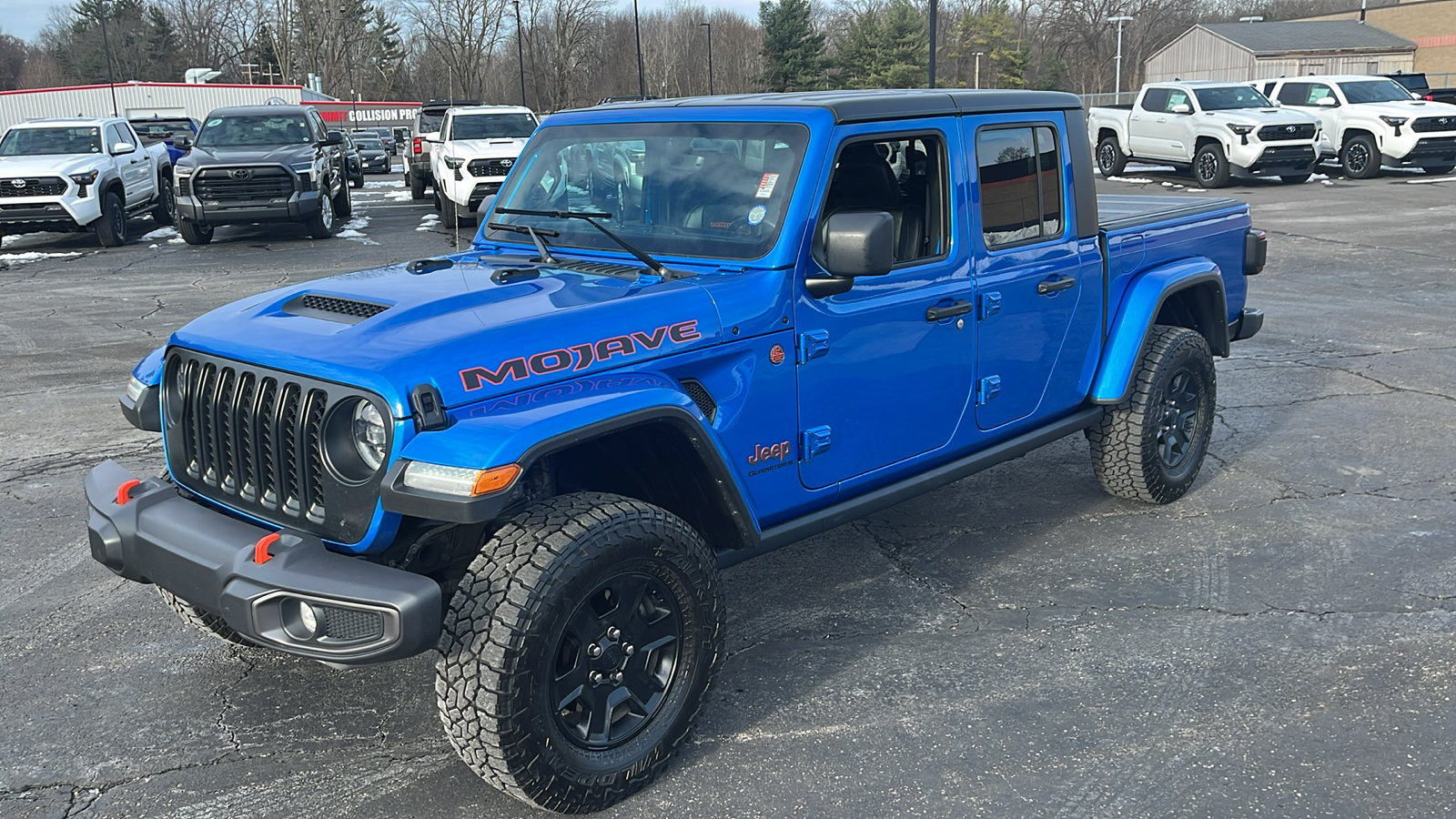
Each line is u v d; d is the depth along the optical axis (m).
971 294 4.20
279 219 16.36
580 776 3.00
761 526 3.70
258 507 3.15
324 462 2.93
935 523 5.33
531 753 2.88
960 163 4.14
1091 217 4.85
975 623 4.26
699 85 96.62
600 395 3.03
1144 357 5.14
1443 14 57.97
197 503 3.24
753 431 3.54
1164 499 5.41
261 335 3.20
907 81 74.44
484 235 4.29
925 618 4.32
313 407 2.95
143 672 3.98
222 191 16.03
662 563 3.11
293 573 2.77
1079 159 4.75
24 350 9.37
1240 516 5.32
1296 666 3.87
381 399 2.80
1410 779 3.20
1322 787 3.17
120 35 104.00
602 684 3.10
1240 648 4.01
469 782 3.28
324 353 2.97
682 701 3.26
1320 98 23.19
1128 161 24.39
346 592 2.70
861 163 4.00
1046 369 4.69
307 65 88.31
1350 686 3.72
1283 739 3.42
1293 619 4.23
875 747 3.43
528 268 3.77
